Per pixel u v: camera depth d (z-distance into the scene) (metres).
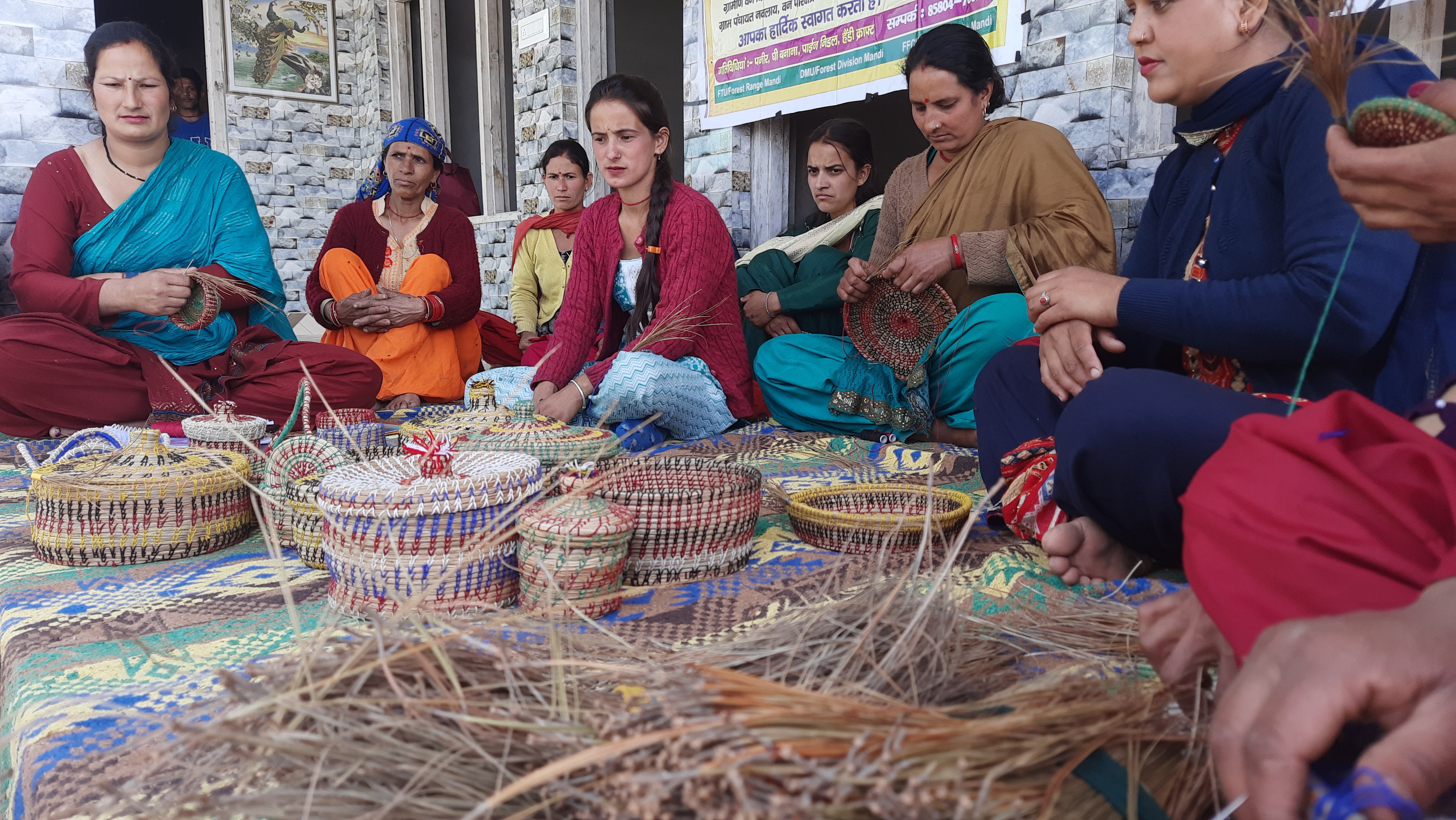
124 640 1.36
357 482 1.45
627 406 2.82
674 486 1.86
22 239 3.25
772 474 2.56
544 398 2.81
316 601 1.53
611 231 3.02
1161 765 0.79
